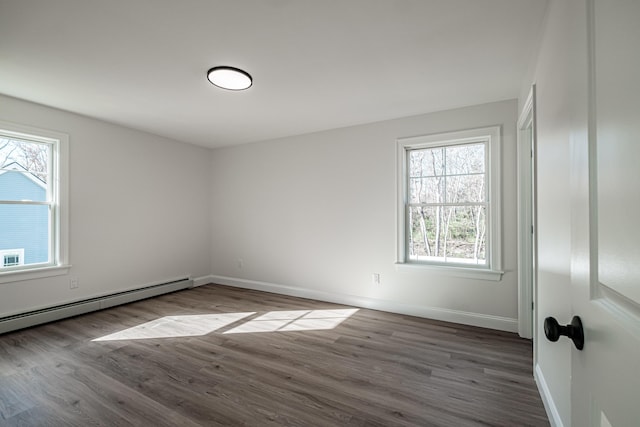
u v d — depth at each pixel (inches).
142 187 165.2
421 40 80.2
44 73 97.6
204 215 201.2
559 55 55.7
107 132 149.2
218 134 170.6
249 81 101.7
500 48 83.9
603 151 23.0
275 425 66.4
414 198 141.0
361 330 120.1
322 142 162.4
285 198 175.0
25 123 121.3
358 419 68.3
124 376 85.5
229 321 130.1
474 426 66.0
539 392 77.3
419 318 133.9
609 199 21.9
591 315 25.0
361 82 104.6
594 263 24.9
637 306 17.7
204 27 74.2
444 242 134.3
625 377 19.0
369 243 148.6
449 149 133.7
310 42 80.9
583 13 30.0
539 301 78.1
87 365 91.4
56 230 132.3
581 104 27.9
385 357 97.4
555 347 63.8
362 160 150.6
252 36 78.0
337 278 157.6
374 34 77.4
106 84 105.9
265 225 182.5
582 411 27.7
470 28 74.9
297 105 125.7
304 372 88.3
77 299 138.3
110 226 150.8
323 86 107.7
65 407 71.8
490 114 121.9
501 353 99.9
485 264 125.6
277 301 159.9
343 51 85.4
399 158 140.5
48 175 131.6
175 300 161.2
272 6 66.7
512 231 117.9
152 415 69.2
